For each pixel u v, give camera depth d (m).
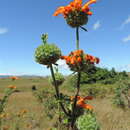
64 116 4.25
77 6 4.08
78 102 3.98
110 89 24.70
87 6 4.10
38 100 17.56
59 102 4.05
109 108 16.14
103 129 10.12
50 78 4.95
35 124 10.70
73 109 3.95
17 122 10.46
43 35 4.35
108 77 32.44
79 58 3.79
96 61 3.91
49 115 9.66
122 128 10.49
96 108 16.22
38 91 16.77
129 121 11.80
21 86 47.59
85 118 3.58
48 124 9.57
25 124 10.73
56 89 4.20
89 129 3.51
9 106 17.89
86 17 4.16
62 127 4.21
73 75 3.97
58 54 4.24
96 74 31.59
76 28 4.15
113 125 10.86
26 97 25.88
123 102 16.69
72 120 3.95
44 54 4.14
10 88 6.48
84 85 27.61
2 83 62.06
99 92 24.47
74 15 4.09
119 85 18.45
